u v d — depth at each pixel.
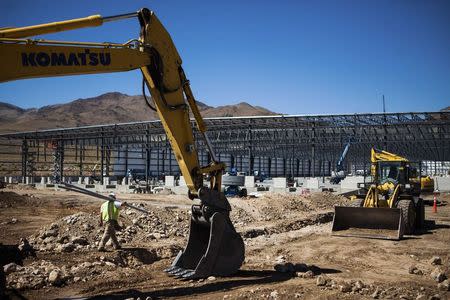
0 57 6.48
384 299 8.12
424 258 12.30
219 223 9.14
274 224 18.78
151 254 11.95
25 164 64.12
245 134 57.47
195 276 8.96
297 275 9.88
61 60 7.04
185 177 9.13
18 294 7.96
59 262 10.30
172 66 8.83
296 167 81.56
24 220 17.52
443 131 45.16
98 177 58.16
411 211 16.91
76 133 60.09
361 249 13.51
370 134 49.38
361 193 19.11
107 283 8.84
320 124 48.12
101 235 13.03
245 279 9.51
